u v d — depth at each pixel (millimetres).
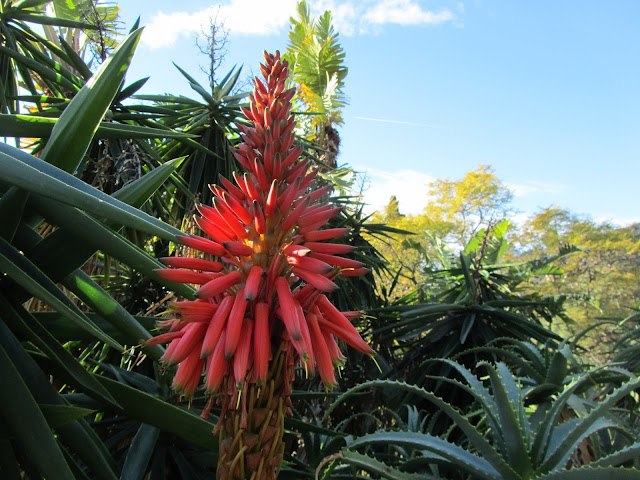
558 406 2352
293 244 1342
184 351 1198
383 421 5484
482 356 5223
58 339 1934
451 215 32344
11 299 1623
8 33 4285
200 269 1351
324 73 10695
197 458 2398
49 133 1965
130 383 2648
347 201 6809
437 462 2477
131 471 1989
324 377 1245
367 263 6570
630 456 1999
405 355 5934
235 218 1338
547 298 6082
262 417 1207
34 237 1750
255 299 1278
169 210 4938
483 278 6602
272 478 1226
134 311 4148
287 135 1468
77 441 1635
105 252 1640
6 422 1386
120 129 2492
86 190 1598
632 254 22812
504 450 2322
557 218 32562
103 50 4219
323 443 2992
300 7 11242
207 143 4867
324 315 1385
